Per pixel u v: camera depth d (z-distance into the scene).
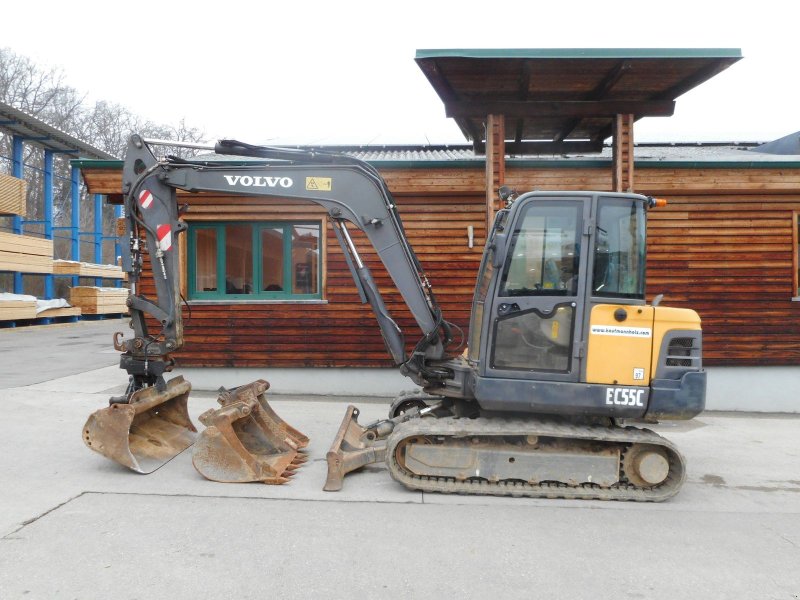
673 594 3.38
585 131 9.12
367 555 3.78
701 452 6.68
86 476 5.23
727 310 9.06
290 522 4.30
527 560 3.77
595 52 6.64
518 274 5.03
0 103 21.03
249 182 5.75
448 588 3.38
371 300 5.77
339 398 9.02
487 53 6.65
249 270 9.38
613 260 4.98
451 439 5.05
